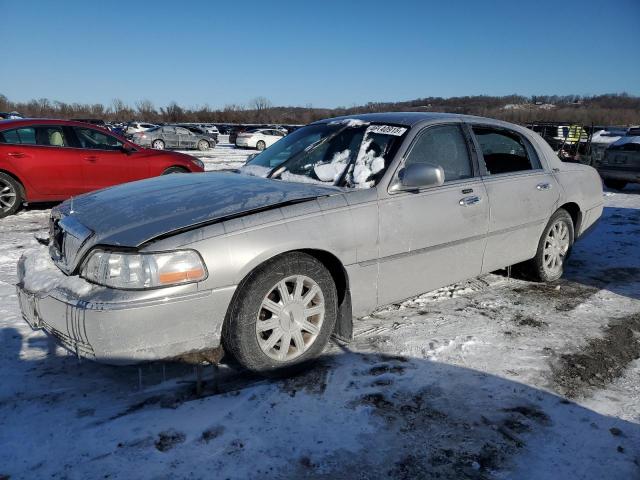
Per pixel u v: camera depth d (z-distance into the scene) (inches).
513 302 170.2
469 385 117.6
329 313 123.4
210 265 104.0
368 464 92.3
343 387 115.6
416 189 138.5
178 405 107.8
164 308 100.8
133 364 101.9
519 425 103.8
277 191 125.1
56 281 110.7
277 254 112.4
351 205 125.2
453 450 96.2
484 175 160.6
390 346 135.7
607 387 119.8
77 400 108.9
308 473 89.7
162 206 115.3
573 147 585.6
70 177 310.7
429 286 146.6
